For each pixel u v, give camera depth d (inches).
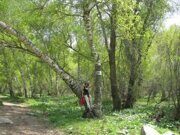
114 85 1163.3
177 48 870.4
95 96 891.4
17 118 935.0
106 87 1630.2
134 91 1206.9
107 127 709.3
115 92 1161.4
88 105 892.0
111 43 1158.3
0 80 2432.3
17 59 2069.4
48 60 917.8
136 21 971.9
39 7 976.3
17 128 748.0
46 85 2928.2
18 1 1238.9
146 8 1149.1
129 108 1169.4
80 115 946.7
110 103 1437.0
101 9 983.6
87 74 2079.2
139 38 1163.3
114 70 1165.1
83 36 1727.4
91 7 887.1
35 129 757.3
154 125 754.8
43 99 1977.1
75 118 892.0
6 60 2108.8
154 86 1448.1
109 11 971.9
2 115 983.6
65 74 919.0
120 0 856.9
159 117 861.8
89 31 893.8
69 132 714.8
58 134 704.4
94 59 887.7
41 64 2464.3
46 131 741.9
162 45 1021.2
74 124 788.0
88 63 2003.0
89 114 889.5
